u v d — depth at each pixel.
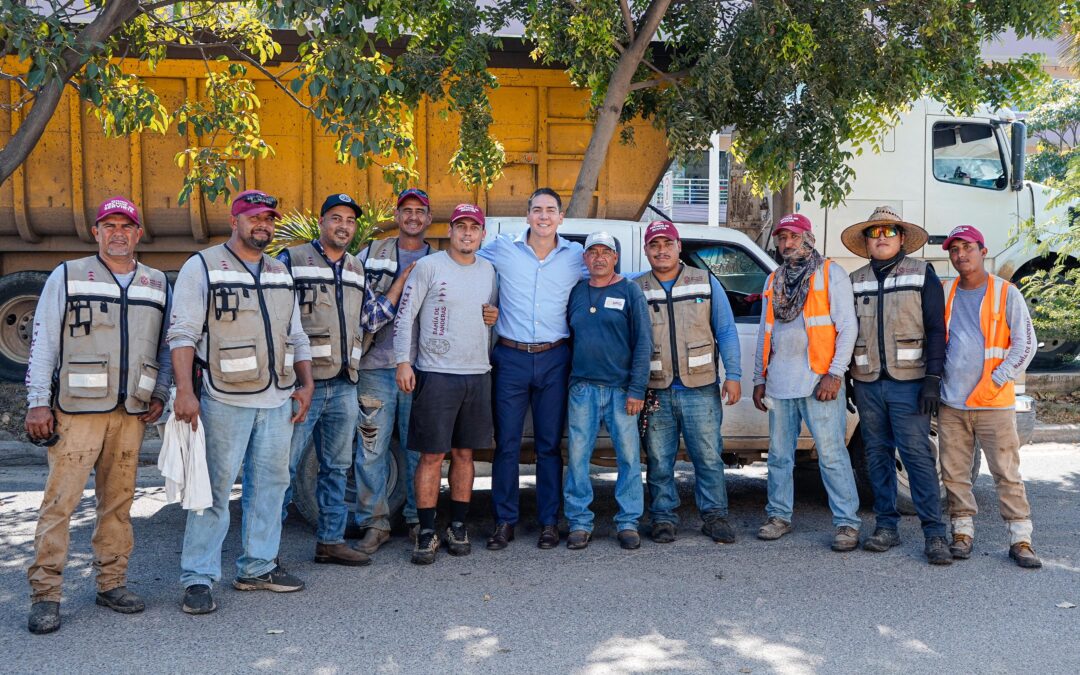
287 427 4.65
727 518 5.85
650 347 5.47
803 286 5.48
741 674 3.72
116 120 7.21
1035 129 17.19
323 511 5.18
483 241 6.01
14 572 5.00
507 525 5.55
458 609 4.47
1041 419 9.45
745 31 7.74
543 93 8.82
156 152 8.87
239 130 7.69
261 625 4.25
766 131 8.09
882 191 10.34
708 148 8.05
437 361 5.16
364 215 7.89
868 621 4.30
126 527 4.43
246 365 4.39
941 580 4.90
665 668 3.78
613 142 8.93
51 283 4.18
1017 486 5.19
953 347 5.30
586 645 4.02
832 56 7.85
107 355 4.20
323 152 8.88
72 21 8.19
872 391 5.43
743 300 6.23
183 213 9.01
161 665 3.79
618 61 8.08
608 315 5.41
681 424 5.73
